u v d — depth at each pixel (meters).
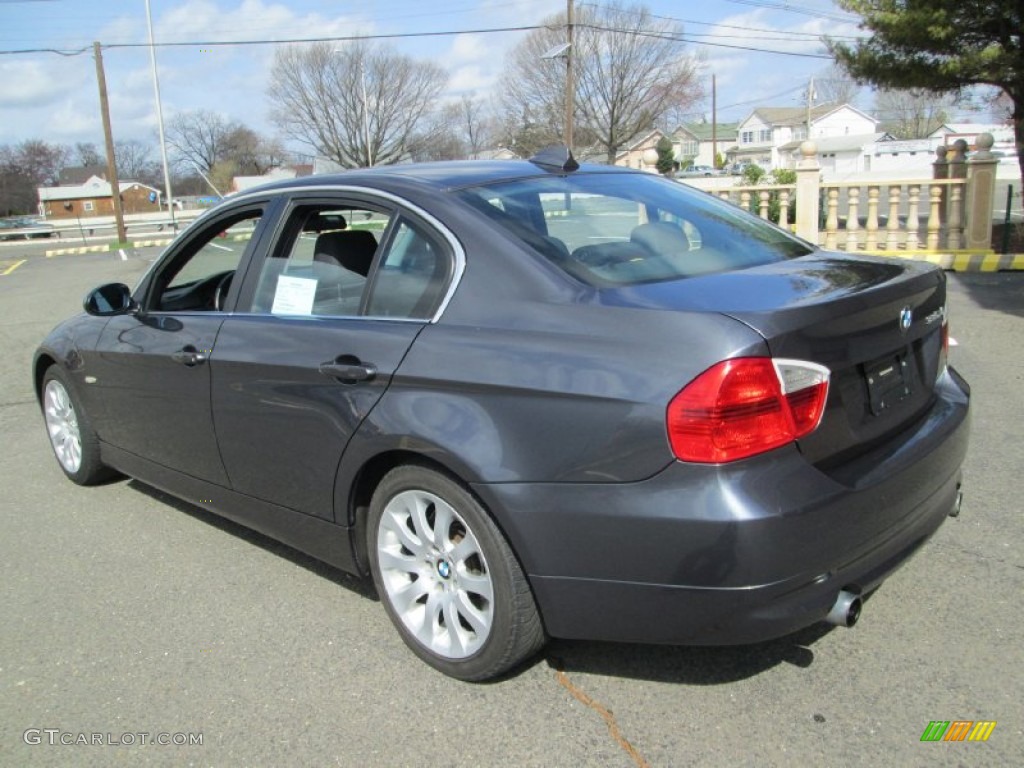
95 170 94.62
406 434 2.79
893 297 2.70
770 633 2.36
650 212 3.38
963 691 2.71
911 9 11.34
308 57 58.97
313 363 3.12
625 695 2.81
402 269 3.07
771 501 2.28
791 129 91.81
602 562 2.46
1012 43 11.41
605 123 52.12
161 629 3.40
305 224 3.55
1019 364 6.32
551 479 2.50
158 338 3.92
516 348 2.62
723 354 2.29
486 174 3.35
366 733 2.71
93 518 4.57
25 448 5.86
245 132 87.38
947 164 12.06
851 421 2.54
